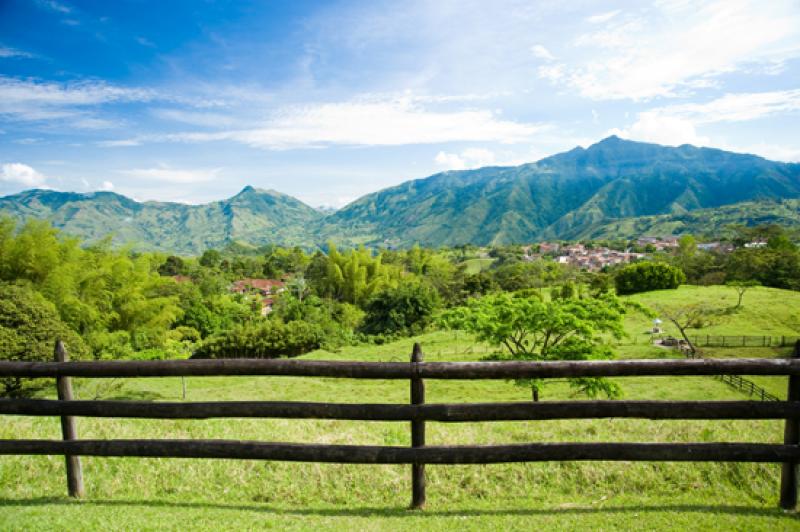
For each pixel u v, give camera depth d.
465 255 169.25
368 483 4.68
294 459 3.85
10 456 5.10
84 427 6.81
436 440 6.29
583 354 17.36
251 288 90.25
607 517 3.67
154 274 41.66
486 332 18.45
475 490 4.57
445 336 46.44
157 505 3.99
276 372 3.89
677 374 3.73
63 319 31.22
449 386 27.66
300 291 74.31
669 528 3.46
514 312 18.05
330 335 48.12
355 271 71.56
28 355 19.06
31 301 20.59
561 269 87.81
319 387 28.28
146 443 3.94
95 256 37.88
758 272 67.44
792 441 3.75
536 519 3.66
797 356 3.68
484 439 6.41
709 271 77.00
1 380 18.39
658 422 7.16
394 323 52.78
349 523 3.64
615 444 3.78
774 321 45.62
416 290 54.66
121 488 4.61
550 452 3.79
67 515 3.74
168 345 41.53
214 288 73.06
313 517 3.75
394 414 3.80
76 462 4.24
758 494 4.29
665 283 64.62
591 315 17.75
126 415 3.96
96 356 31.53
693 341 39.03
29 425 6.77
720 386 25.52
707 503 4.01
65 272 32.28
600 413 3.74
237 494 4.57
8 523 3.59
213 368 3.93
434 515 3.78
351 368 3.82
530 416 3.76
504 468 4.86
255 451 3.86
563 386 26.64
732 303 52.88
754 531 3.40
